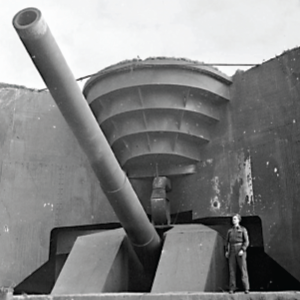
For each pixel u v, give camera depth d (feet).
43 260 49.88
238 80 50.55
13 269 48.67
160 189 48.75
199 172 50.67
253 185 46.39
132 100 48.06
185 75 47.47
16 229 49.75
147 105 47.65
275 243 43.55
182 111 48.26
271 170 45.50
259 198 45.65
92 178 53.52
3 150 51.70
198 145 51.08
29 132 53.16
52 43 22.61
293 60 46.52
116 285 39.68
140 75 47.09
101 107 49.85
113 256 40.50
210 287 36.35
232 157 48.73
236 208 47.06
